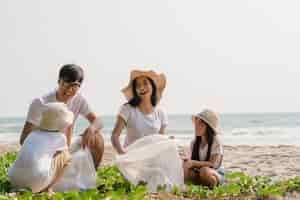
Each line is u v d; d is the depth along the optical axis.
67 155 6.56
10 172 6.45
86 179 6.84
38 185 6.29
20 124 64.50
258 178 7.89
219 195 6.92
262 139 24.17
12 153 9.76
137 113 7.70
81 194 6.06
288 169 10.23
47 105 6.59
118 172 8.20
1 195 5.86
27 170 6.24
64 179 6.71
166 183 7.06
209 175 7.42
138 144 7.34
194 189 6.97
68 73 6.88
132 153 7.18
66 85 6.90
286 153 13.68
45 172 6.24
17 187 6.45
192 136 28.78
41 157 6.29
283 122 58.09
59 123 6.49
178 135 30.75
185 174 7.67
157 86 7.89
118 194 6.23
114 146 7.51
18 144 17.81
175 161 7.27
